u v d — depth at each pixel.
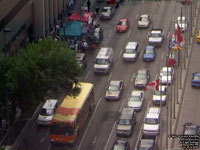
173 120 121.69
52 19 158.50
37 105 120.38
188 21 162.88
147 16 162.12
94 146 115.19
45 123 120.06
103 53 142.00
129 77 138.25
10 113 117.81
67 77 116.75
